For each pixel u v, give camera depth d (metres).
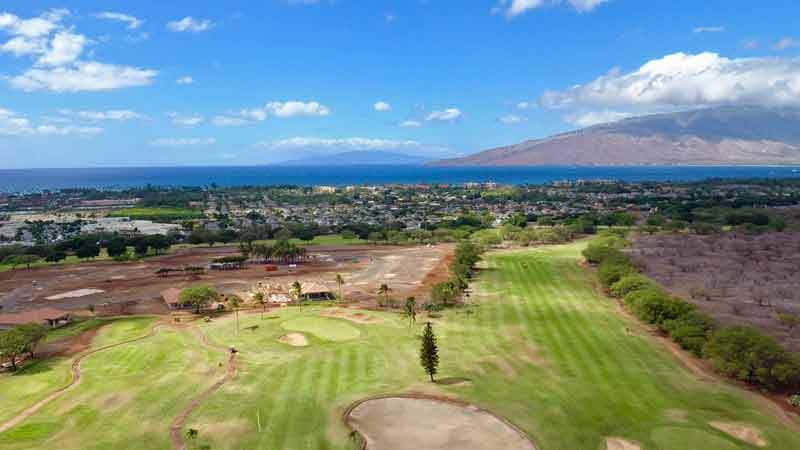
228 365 93.62
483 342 104.62
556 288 154.12
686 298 138.50
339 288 163.50
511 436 67.12
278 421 71.69
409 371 89.75
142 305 146.75
